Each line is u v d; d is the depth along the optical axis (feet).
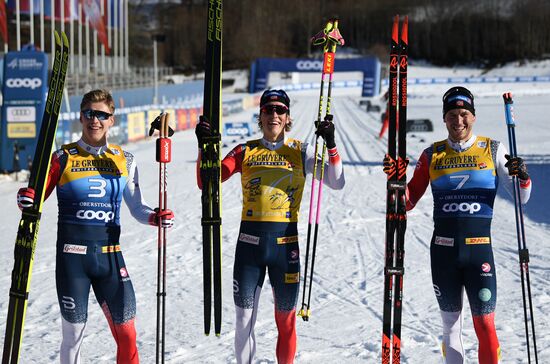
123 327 17.93
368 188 62.80
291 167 19.81
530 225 44.60
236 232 44.88
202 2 490.90
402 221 18.29
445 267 18.58
